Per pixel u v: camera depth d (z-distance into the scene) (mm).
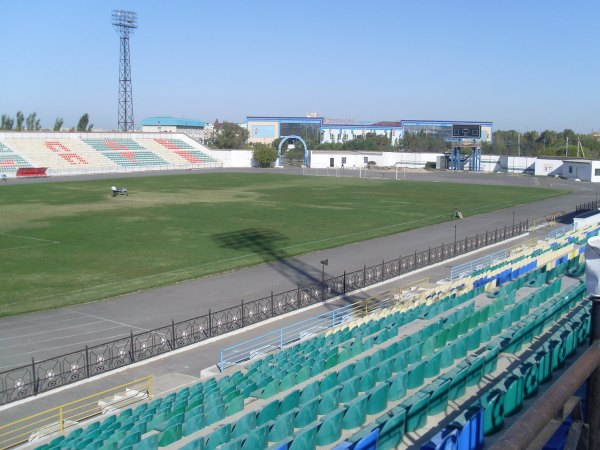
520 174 139000
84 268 42062
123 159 135750
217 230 57688
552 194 93562
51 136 132250
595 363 4578
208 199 82188
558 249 41688
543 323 23281
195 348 27281
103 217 64812
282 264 43938
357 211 72188
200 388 20766
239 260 44812
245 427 16203
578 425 4660
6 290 36312
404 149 192500
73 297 34906
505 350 20734
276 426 15492
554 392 4125
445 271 42188
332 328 28141
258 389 20078
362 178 123375
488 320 24594
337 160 161625
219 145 189625
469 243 51938
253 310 32594
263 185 104312
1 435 18766
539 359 17703
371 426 13906
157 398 20438
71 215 65875
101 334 28828
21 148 124188
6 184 99875
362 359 20750
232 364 24469
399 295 34875
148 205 74938
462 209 74938
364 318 28938
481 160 153750
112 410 20000
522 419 3891
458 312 25875
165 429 16391
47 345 27312
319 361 21500
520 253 42750
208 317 31047
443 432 12391
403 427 14625
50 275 40031
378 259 45812
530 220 65438
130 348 26766
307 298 35062
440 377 17531
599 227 50625
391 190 98000
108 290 36406
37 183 102062
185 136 157000
